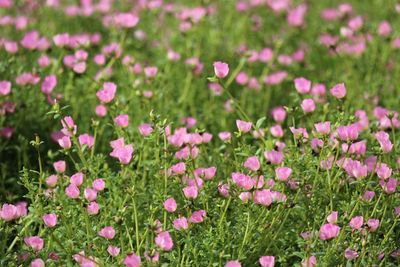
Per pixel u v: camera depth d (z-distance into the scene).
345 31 10.32
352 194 6.36
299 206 6.22
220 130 8.80
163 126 6.47
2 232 6.34
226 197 6.28
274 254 6.30
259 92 9.54
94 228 6.16
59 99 8.45
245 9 11.40
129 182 6.71
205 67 9.92
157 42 10.72
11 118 8.19
